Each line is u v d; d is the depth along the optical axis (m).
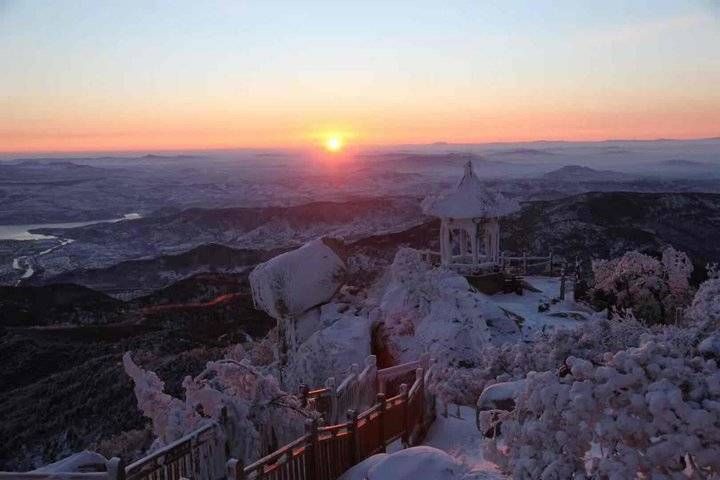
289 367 16.70
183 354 30.47
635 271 25.50
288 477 7.26
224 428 8.45
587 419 5.68
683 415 5.29
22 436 24.44
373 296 21.66
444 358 15.72
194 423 8.41
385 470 7.38
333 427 8.40
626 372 5.66
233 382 9.45
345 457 8.51
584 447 5.82
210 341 36.75
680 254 25.61
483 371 12.91
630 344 10.42
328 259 20.12
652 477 5.38
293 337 19.38
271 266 19.42
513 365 12.49
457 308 17.66
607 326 10.83
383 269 26.23
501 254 27.27
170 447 7.36
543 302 21.47
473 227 23.34
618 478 5.34
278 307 19.17
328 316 19.38
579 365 5.80
